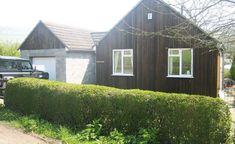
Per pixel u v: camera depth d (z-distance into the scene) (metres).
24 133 7.95
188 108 6.15
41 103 9.25
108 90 7.70
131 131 7.05
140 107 6.90
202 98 6.13
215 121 5.76
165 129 6.48
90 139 7.20
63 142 7.11
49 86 9.11
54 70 19.81
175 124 6.33
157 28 15.64
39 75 14.07
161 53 15.57
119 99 7.28
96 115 7.71
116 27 17.25
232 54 7.20
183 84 14.88
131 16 16.64
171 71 15.31
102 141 6.88
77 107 8.12
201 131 5.93
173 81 15.19
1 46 27.30
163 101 6.57
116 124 7.31
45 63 20.31
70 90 8.40
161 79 15.60
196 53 14.43
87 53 20.69
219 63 15.04
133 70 16.64
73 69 19.53
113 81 17.45
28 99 9.75
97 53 18.09
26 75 13.25
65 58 19.03
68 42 19.42
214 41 5.83
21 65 14.26
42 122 8.71
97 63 18.09
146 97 6.88
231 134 5.88
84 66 20.41
